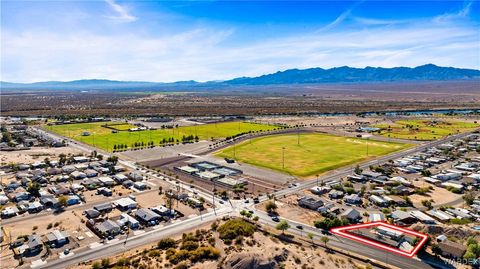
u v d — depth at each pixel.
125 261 112.56
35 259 118.25
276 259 108.62
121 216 153.00
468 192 185.62
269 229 141.00
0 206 167.12
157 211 158.00
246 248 120.69
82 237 133.88
